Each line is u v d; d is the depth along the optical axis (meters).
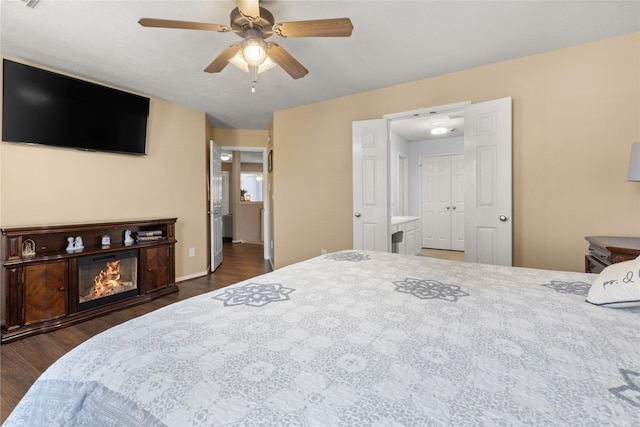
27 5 1.83
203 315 0.95
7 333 2.21
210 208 4.31
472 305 1.03
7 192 2.46
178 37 2.20
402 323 0.88
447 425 0.48
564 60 2.46
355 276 1.44
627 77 2.27
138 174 3.35
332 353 0.71
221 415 0.52
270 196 5.12
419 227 5.65
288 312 0.97
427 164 6.11
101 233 3.04
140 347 0.74
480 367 0.64
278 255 4.03
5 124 2.40
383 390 0.57
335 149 3.62
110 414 0.60
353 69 2.81
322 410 0.53
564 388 0.57
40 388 0.73
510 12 1.98
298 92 3.38
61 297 2.46
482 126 2.72
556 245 2.53
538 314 0.94
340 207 3.62
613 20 2.08
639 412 0.50
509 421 0.49
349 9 1.92
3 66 2.37
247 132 5.14
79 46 2.32
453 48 2.44
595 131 2.37
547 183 2.55
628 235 2.29
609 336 0.78
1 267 2.37
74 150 2.83
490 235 2.71
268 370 0.65
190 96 3.46
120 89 3.18
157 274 3.19
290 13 1.95
